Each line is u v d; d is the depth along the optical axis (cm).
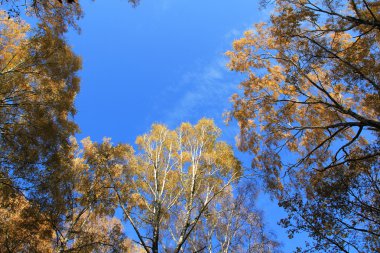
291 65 1079
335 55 898
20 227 951
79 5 982
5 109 872
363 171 868
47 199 940
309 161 1117
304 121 1185
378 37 940
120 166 1216
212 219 1304
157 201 1133
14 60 926
